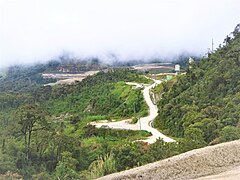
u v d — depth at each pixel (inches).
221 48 2994.6
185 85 2842.0
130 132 2571.4
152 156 1171.3
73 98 4293.8
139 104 3501.5
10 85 6993.1
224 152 579.8
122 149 1175.6
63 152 1808.6
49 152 1879.9
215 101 2102.6
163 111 2753.4
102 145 2063.2
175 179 494.6
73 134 2733.8
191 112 2106.3
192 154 566.9
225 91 2155.5
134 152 1157.7
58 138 1959.9
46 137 1966.0
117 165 978.1
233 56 2379.4
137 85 4315.9
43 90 4808.1
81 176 1246.3
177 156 566.9
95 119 3243.1
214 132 1556.3
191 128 1657.2
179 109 2390.5
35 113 1971.0
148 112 3221.0
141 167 537.6
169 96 2967.5
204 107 2112.5
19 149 1825.8
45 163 1807.3
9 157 1699.1
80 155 1909.4
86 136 2672.2
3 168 1609.3
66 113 3816.4
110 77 5073.8
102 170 925.2
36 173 1632.6
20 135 2003.0
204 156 562.6
